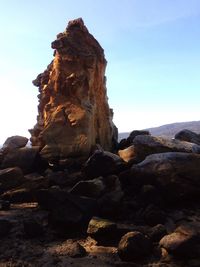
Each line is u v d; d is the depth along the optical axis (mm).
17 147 18422
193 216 11852
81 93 18109
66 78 18391
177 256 9250
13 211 13359
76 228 11336
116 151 19938
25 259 9688
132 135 19688
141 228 10922
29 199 14734
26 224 11305
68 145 16969
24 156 17250
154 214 11461
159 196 12609
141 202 12625
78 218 11328
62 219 11352
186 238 9305
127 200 13008
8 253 10086
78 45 18938
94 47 19516
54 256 9805
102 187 13008
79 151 16750
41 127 19297
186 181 12703
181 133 18875
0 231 11266
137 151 15312
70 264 9289
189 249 9148
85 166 14711
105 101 20172
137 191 13492
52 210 11742
